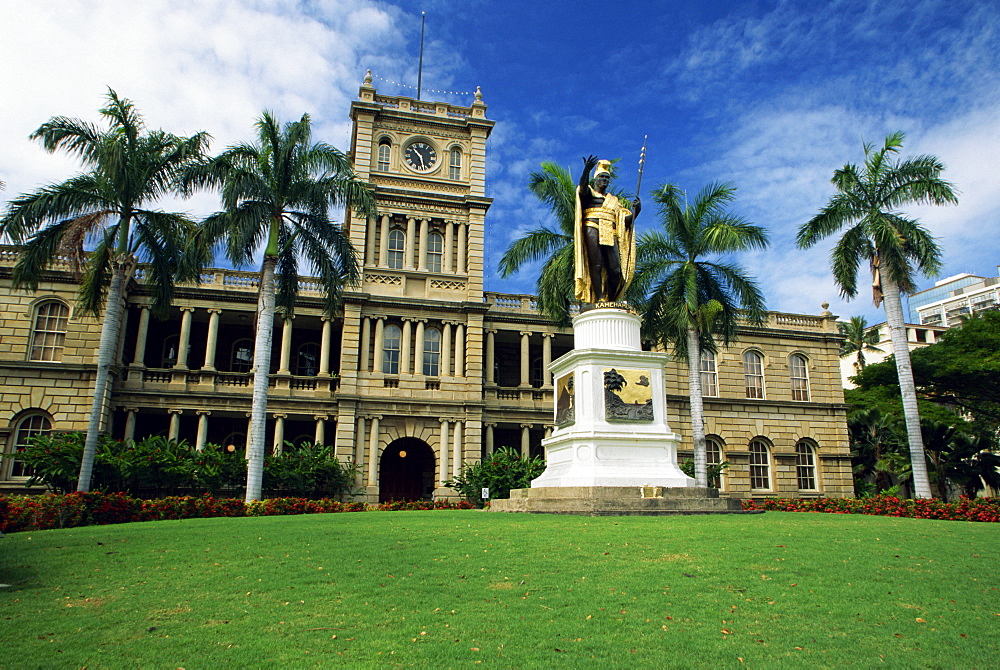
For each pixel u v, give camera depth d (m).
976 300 103.44
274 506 23.73
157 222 25.06
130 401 33.44
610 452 16.41
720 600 7.48
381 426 35.34
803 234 28.81
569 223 29.20
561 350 43.53
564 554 9.80
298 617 6.91
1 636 6.36
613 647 6.03
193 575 8.89
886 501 22.75
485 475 30.80
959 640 6.25
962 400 47.25
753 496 41.00
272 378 35.19
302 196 26.27
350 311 35.97
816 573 8.77
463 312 37.53
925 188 26.67
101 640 6.23
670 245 29.09
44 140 23.30
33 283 24.33
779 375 43.41
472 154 40.03
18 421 31.84
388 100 40.00
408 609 7.18
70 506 18.38
